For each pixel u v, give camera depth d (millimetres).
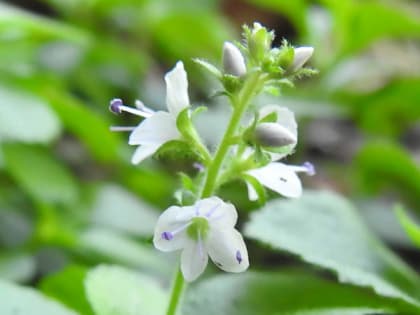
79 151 238
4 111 184
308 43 241
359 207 207
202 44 265
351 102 230
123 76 247
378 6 219
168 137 129
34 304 141
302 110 218
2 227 189
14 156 190
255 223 153
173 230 125
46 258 183
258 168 131
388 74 281
